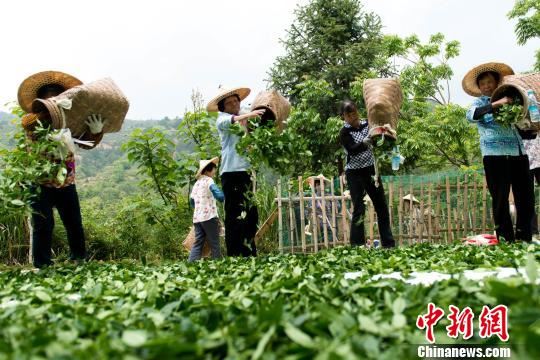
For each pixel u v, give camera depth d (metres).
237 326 1.72
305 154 5.91
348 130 6.61
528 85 5.69
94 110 5.64
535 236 8.20
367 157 6.50
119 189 18.34
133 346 1.52
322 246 8.38
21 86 5.82
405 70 18.67
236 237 6.24
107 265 5.41
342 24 23.22
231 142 6.25
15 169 5.12
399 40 18.73
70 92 5.51
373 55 22.05
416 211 8.85
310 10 23.19
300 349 1.51
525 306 1.70
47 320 2.26
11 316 2.28
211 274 3.96
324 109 18.89
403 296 2.19
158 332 1.80
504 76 6.20
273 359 1.46
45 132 5.31
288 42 23.25
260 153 5.75
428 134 17.28
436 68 18.70
